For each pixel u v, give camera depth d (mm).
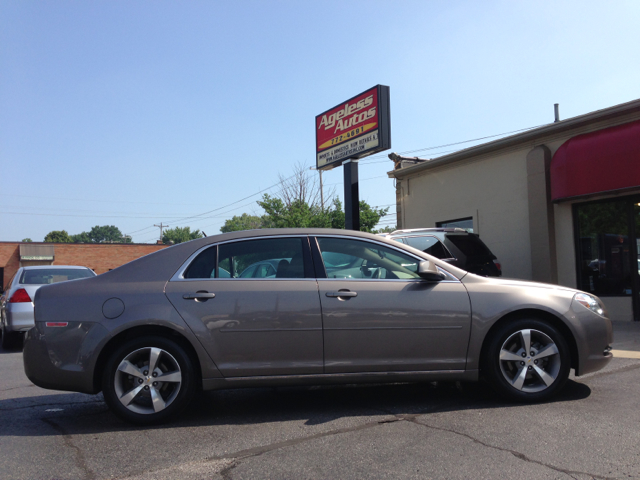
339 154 13805
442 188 14281
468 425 3920
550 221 11461
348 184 13453
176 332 4297
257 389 5422
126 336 4289
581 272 11180
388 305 4395
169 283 4332
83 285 4348
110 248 40156
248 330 4262
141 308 4195
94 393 4195
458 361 4449
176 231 97625
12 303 9109
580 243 11203
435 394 4949
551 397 4574
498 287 4590
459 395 4871
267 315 4289
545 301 4559
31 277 9680
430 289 4488
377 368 4367
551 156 11586
